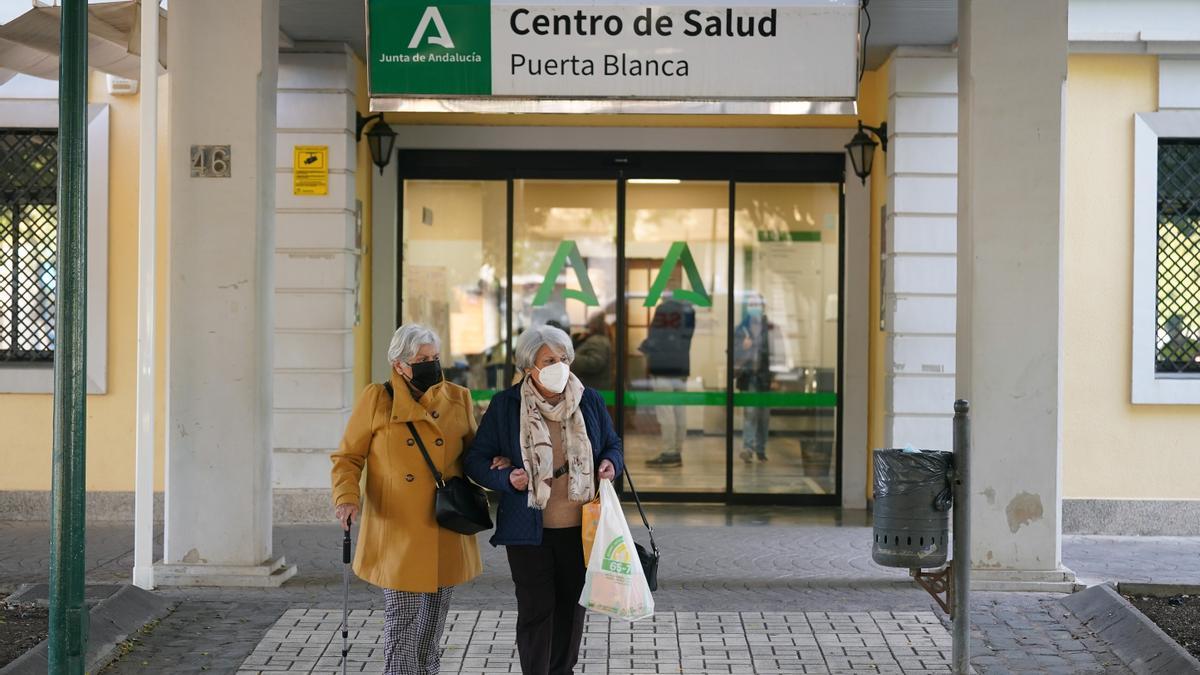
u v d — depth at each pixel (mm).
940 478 6797
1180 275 11492
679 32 8570
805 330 12844
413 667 5723
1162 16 11258
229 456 8648
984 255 8695
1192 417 11328
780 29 8570
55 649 5645
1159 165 11453
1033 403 8688
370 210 12555
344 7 10227
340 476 5746
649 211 12820
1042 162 8680
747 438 12867
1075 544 10766
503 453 5848
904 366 11469
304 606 8023
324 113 11438
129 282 11383
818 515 12250
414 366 5840
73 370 5641
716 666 6871
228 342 8648
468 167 12773
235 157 8648
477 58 8562
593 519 5727
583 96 8586
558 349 5883
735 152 12719
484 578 8961
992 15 8672
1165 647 6820
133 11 9195
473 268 12844
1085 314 11336
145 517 8523
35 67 9852
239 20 8641
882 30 10836
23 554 9773
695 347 12875
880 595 8562
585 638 7387
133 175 11398
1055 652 7207
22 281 11492
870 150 11938
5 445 11375
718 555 10023
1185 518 11234
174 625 7586
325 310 11453
